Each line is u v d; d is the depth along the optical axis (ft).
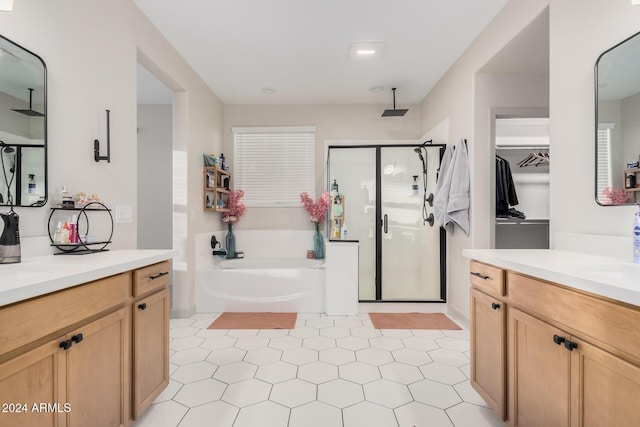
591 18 4.86
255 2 6.94
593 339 3.02
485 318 5.01
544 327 3.67
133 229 6.78
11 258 4.00
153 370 4.97
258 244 13.57
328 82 11.28
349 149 11.38
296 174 13.64
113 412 4.02
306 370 6.51
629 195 4.26
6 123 4.21
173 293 9.89
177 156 9.83
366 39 8.51
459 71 9.53
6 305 2.60
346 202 11.37
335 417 5.00
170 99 12.88
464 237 9.32
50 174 4.86
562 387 3.40
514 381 4.26
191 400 5.44
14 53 4.33
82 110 5.47
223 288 10.55
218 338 8.22
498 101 8.70
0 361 2.58
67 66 5.16
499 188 11.87
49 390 3.05
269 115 13.61
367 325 9.27
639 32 4.15
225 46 8.83
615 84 4.45
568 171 5.33
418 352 7.40
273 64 9.91
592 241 4.77
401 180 11.25
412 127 13.43
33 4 4.57
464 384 6.01
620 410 2.72
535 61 7.89
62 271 3.40
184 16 7.43
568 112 5.31
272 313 10.39
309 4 7.04
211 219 11.94
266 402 5.39
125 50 6.63
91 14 5.67
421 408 5.24
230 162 13.64
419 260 11.16
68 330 3.30
